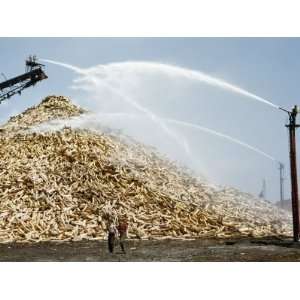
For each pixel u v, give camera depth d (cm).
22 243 2453
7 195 2988
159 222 2880
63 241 2523
